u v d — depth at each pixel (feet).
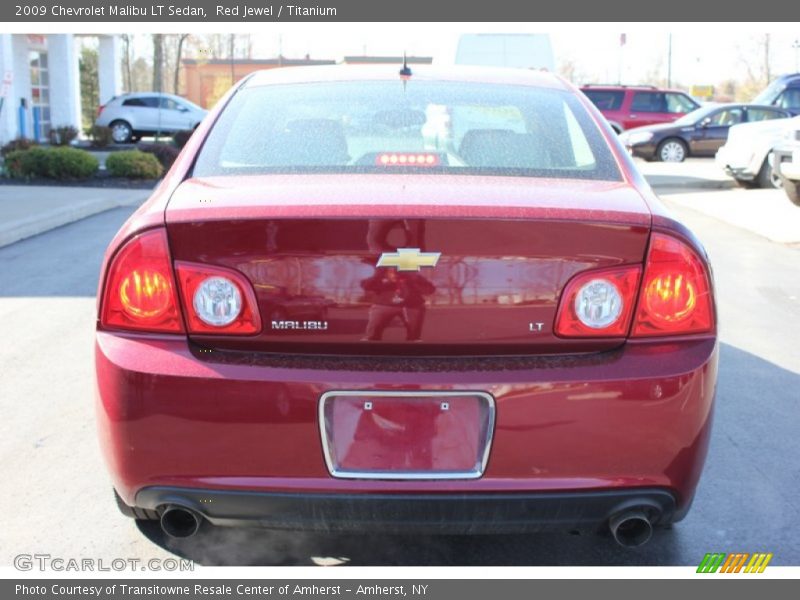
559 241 7.80
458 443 7.78
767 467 12.23
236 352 7.91
